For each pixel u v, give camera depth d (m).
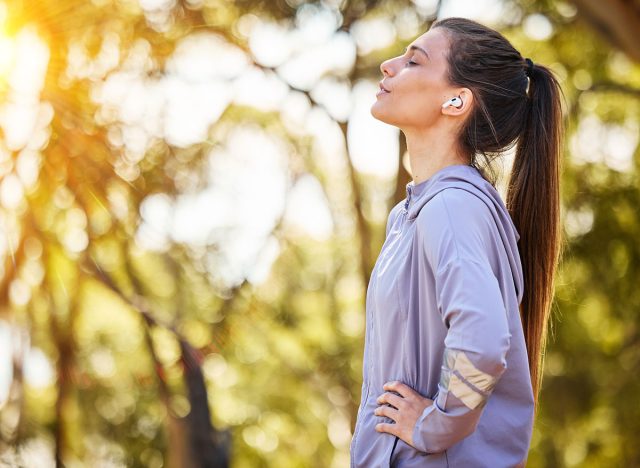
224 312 10.65
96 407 15.27
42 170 8.04
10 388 8.73
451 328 2.10
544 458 17.00
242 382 17.33
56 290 8.45
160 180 8.86
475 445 2.26
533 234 2.58
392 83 2.49
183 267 10.23
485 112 2.45
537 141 2.56
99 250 8.99
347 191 13.36
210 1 9.50
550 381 16.05
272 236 10.77
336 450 18.39
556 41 11.92
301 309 15.38
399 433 2.24
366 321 2.54
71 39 8.09
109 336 15.37
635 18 9.41
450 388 2.09
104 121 8.22
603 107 13.10
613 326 14.60
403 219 2.46
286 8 10.03
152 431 15.55
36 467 9.88
